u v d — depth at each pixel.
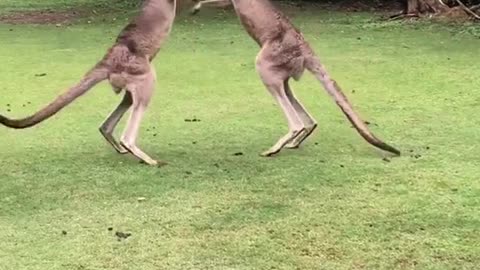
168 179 7.95
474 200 7.45
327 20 16.42
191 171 8.14
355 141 8.93
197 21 16.53
